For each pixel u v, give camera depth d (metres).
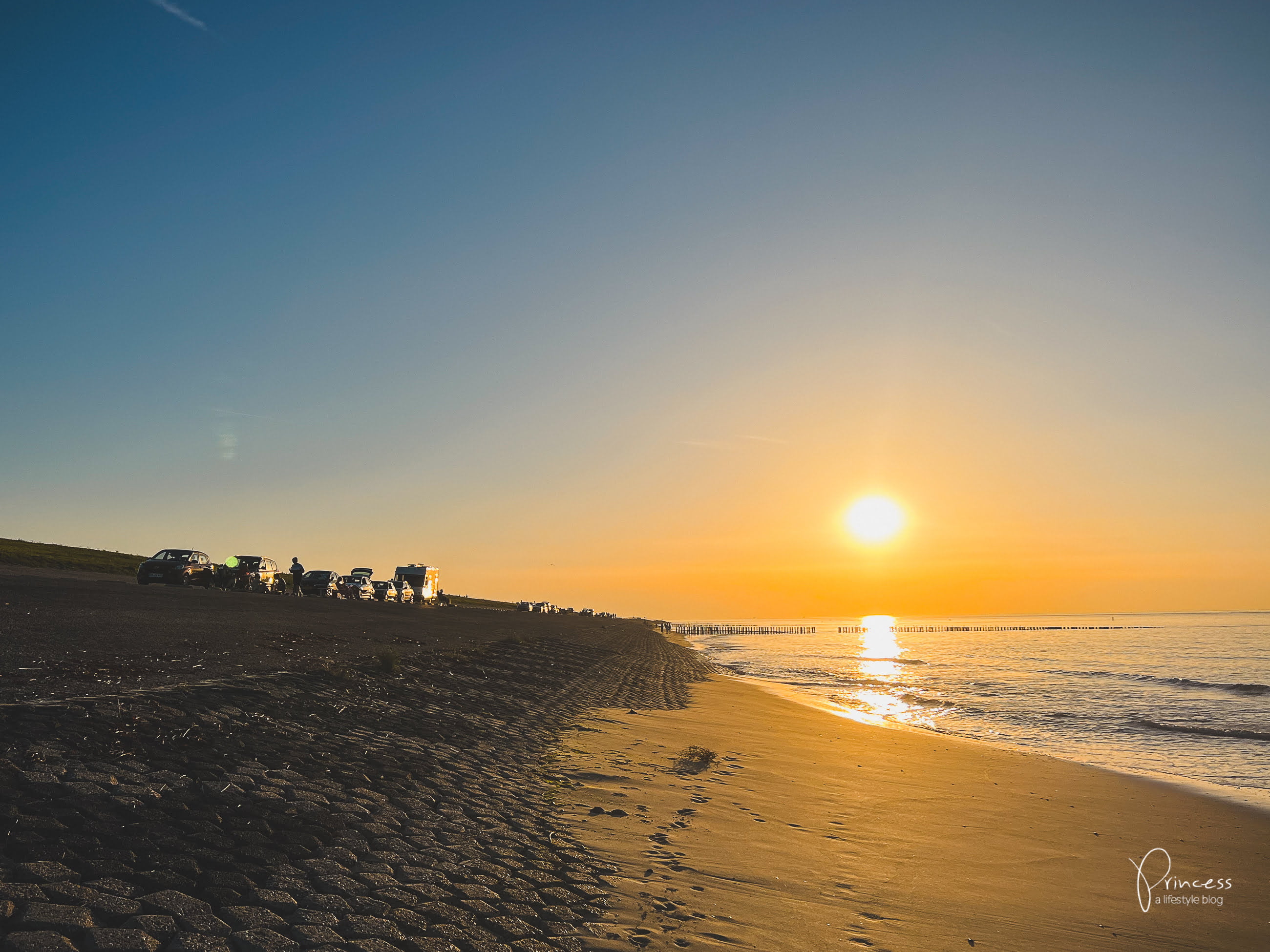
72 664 12.07
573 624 71.44
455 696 16.14
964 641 148.62
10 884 5.21
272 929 5.52
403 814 8.40
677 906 7.23
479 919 6.31
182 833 6.64
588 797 10.77
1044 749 22.59
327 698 12.41
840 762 16.66
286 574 61.59
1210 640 129.88
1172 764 20.27
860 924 7.40
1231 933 8.36
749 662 74.69
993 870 9.76
